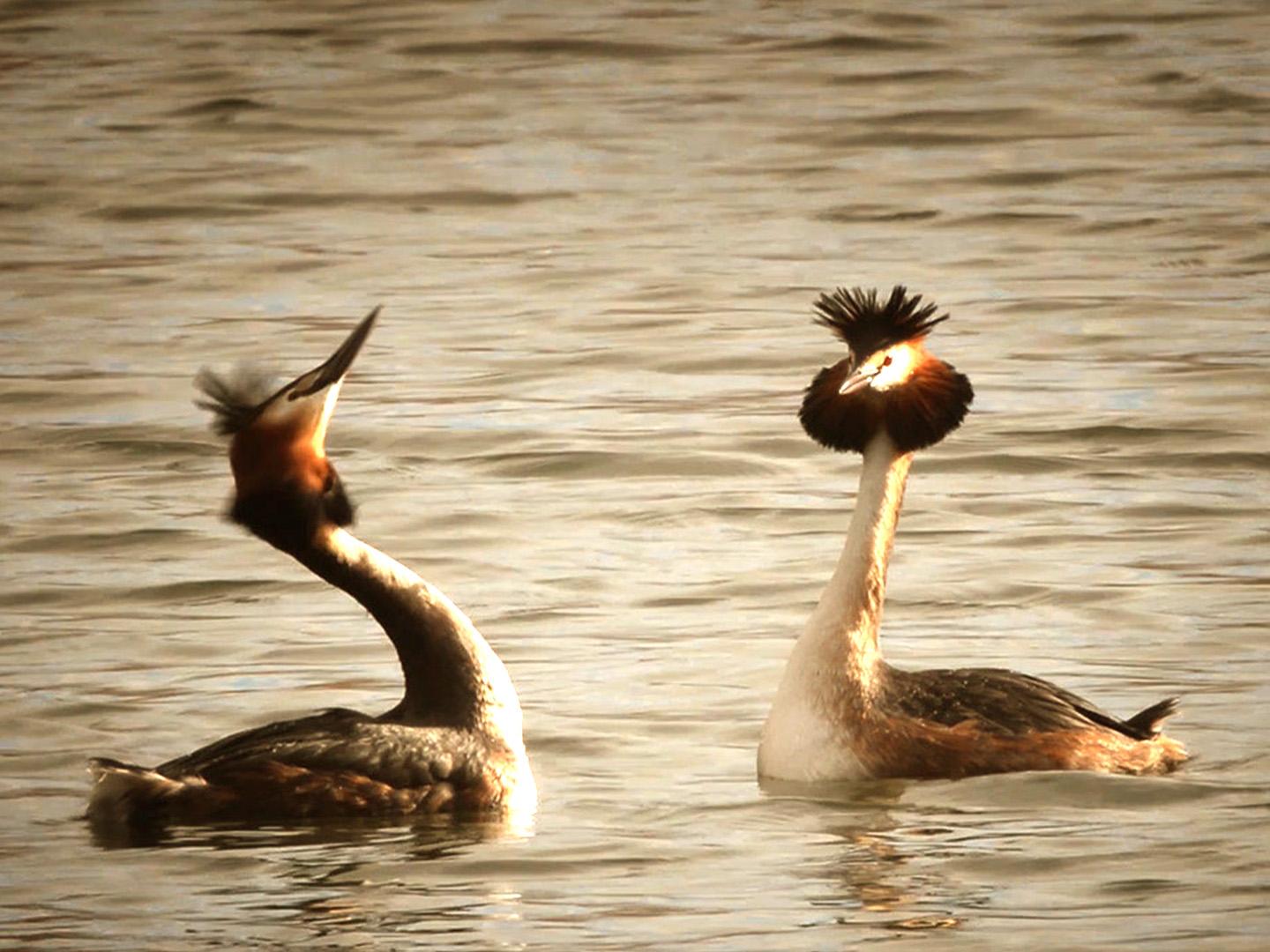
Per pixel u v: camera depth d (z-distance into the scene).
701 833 11.13
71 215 30.28
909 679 12.33
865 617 12.28
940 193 30.42
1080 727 12.20
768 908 9.97
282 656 14.73
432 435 20.58
